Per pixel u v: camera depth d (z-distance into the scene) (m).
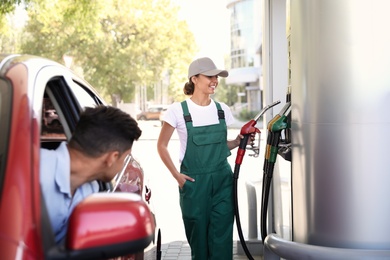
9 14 11.95
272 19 5.38
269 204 5.29
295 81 3.29
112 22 30.98
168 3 32.09
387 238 3.04
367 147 3.02
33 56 2.39
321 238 3.15
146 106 44.38
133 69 31.81
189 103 4.30
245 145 4.36
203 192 4.27
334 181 3.08
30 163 1.70
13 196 1.62
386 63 3.01
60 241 1.96
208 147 4.28
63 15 13.81
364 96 3.02
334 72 3.05
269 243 3.37
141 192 3.09
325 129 3.09
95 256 1.64
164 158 4.29
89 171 2.13
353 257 2.97
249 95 50.34
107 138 2.09
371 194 3.03
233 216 4.41
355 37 3.01
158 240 4.02
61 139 2.82
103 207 1.67
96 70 31.02
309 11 3.12
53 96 2.44
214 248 4.35
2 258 1.54
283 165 4.38
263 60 5.51
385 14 3.00
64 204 2.08
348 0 3.01
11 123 1.78
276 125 3.94
